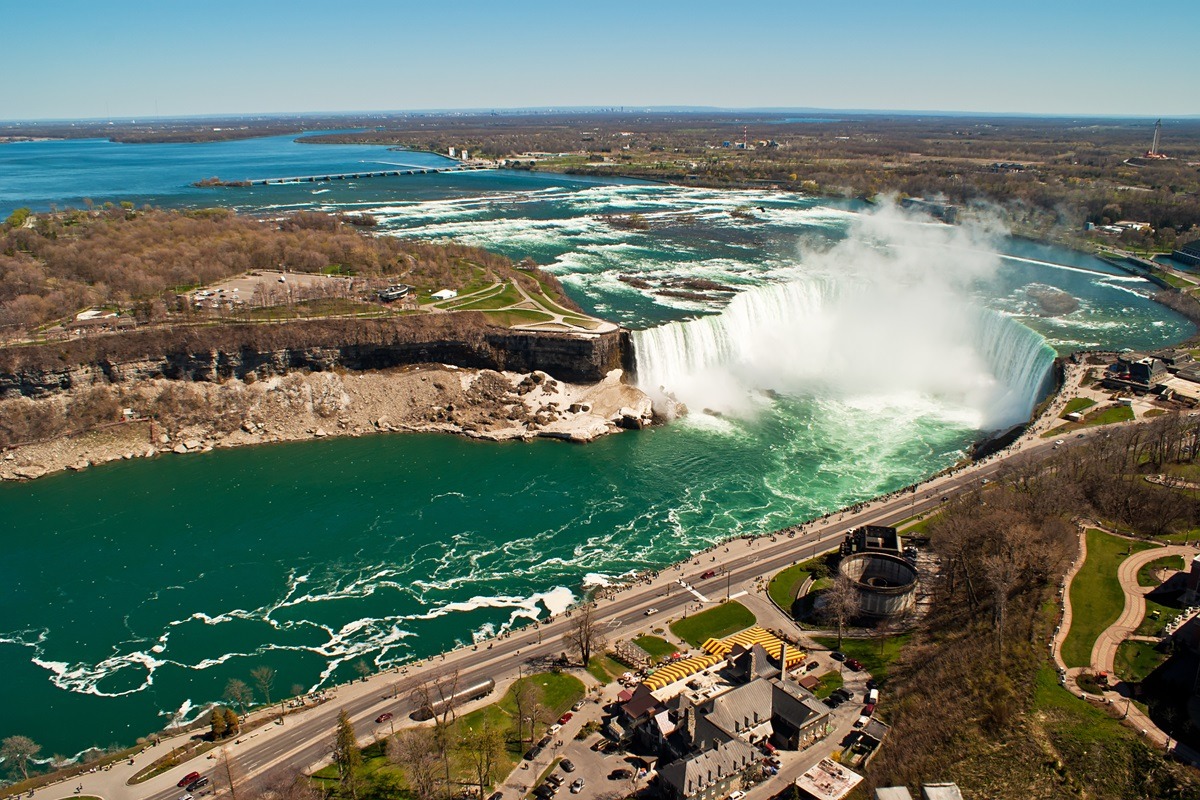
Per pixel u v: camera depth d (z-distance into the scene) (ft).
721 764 306.14
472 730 344.90
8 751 343.87
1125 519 478.59
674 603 435.94
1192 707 330.75
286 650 416.05
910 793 300.20
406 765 323.98
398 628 431.84
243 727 356.59
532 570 483.51
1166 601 399.24
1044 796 299.79
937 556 463.01
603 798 307.99
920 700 349.20
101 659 411.75
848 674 374.63
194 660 409.49
